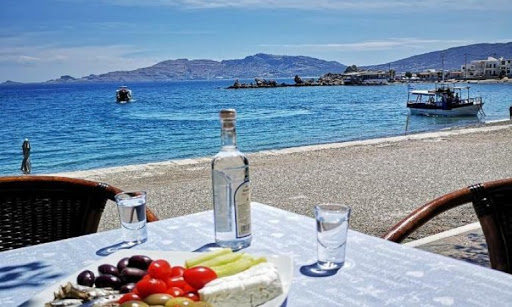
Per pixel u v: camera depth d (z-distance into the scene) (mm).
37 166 21453
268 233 1977
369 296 1413
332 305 1371
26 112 55688
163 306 1127
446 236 5570
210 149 24234
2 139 31906
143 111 54875
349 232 1938
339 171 11141
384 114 46281
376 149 14766
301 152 14438
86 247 1906
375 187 9500
